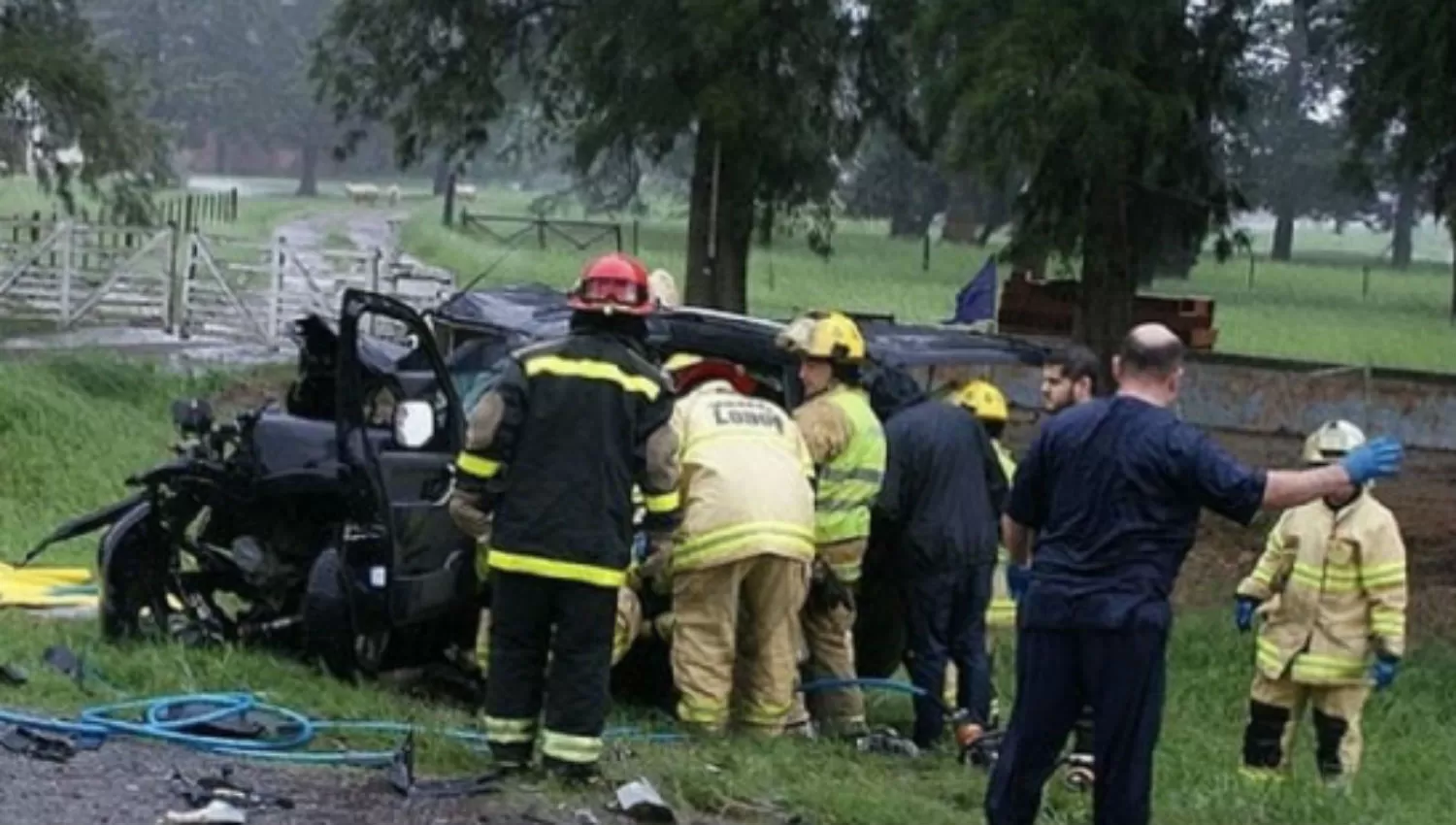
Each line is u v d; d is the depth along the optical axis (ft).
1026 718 33.42
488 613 41.91
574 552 35.58
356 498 46.26
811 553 45.06
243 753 37.09
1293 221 428.15
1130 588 32.50
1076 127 89.20
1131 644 32.42
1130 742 32.71
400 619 45.91
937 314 199.41
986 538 48.11
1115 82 89.04
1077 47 89.04
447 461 46.88
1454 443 117.80
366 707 43.09
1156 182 97.86
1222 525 94.63
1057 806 40.50
